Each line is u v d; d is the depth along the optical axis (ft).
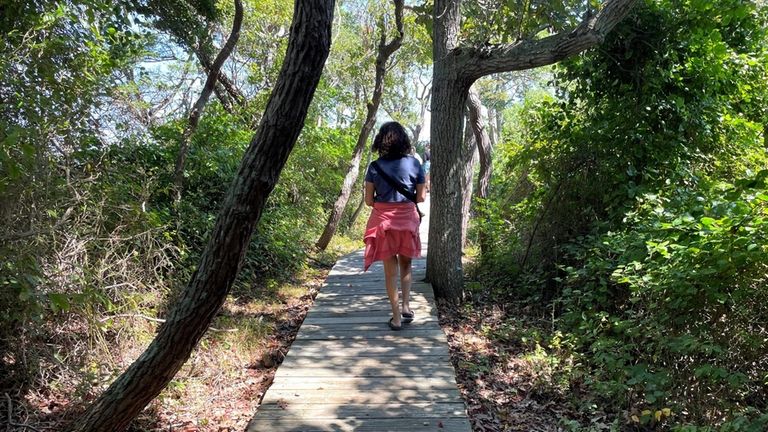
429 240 22.08
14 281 9.82
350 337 16.67
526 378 15.06
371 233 16.99
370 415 11.91
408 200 16.92
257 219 8.25
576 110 23.15
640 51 20.67
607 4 17.20
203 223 20.51
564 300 18.31
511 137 33.58
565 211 22.25
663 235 15.40
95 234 13.60
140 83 20.88
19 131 8.64
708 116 21.03
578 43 17.47
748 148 22.22
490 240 26.05
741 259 11.98
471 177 33.42
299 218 31.53
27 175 10.66
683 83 20.95
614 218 20.08
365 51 54.49
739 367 12.53
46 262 11.66
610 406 13.56
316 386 13.30
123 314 13.25
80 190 13.35
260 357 16.17
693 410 12.33
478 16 19.94
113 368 12.62
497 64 19.31
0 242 10.14
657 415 12.09
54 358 11.70
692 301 13.30
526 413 13.32
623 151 20.85
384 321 18.08
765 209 12.06
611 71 21.88
